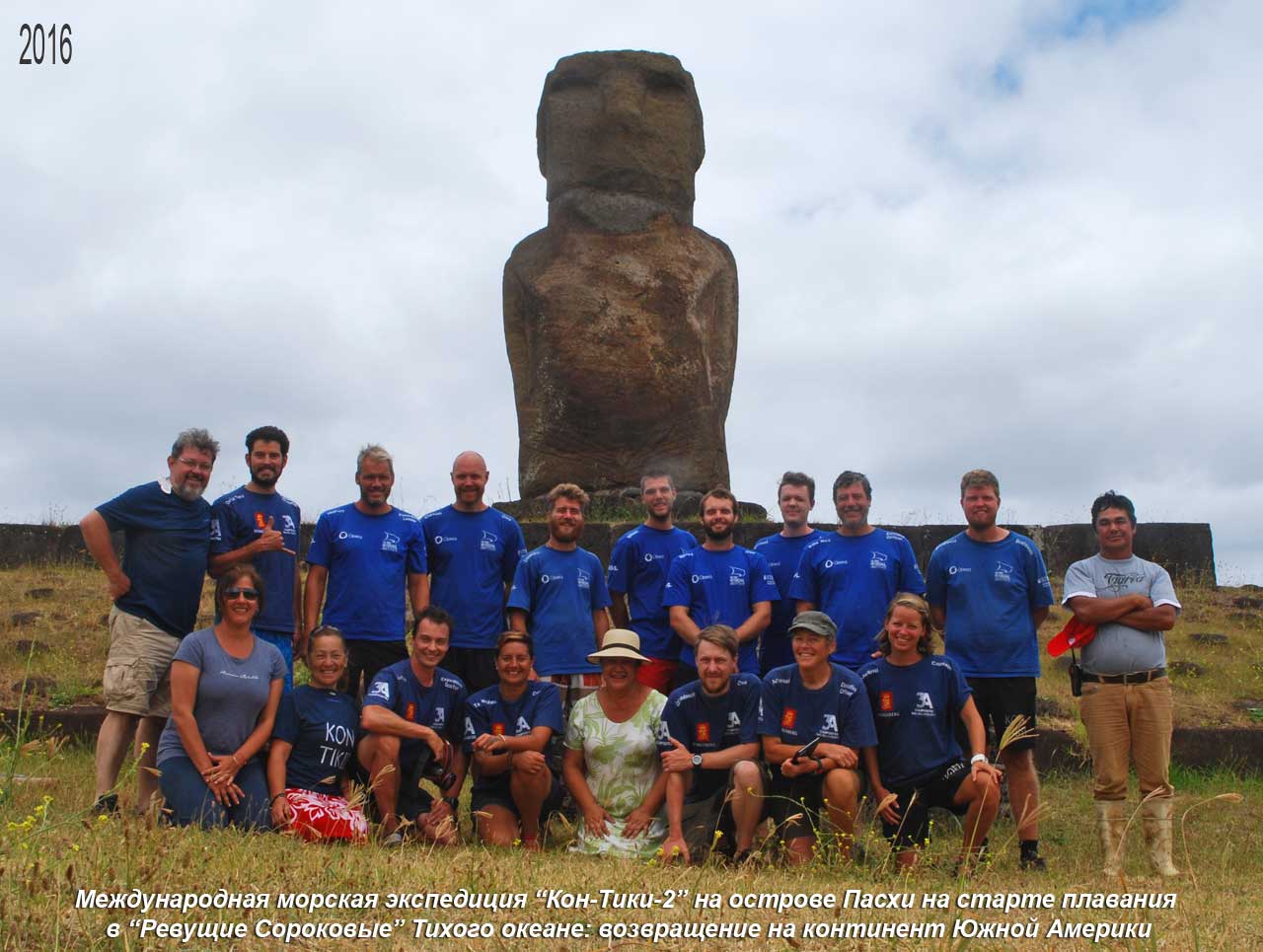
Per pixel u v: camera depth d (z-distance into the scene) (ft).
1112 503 23.58
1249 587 46.55
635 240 44.50
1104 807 22.85
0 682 35.63
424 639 23.36
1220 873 21.75
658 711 23.13
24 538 49.67
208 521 24.43
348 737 23.04
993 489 24.43
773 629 26.96
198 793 21.45
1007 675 23.84
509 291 45.42
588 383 43.04
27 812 20.01
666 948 14.03
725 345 45.60
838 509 25.73
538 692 23.41
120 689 22.81
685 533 27.27
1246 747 32.96
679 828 21.40
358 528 25.72
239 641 22.63
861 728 21.95
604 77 45.68
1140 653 22.76
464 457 26.63
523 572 25.90
